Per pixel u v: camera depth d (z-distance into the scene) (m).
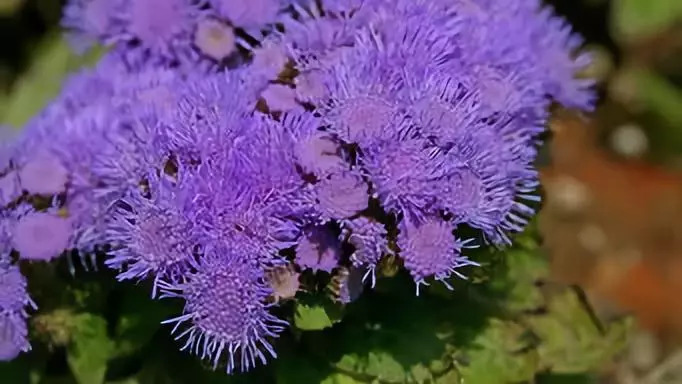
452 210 0.12
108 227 0.13
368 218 0.12
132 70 0.14
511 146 0.12
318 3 0.13
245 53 0.14
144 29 0.14
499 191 0.12
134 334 0.13
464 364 0.14
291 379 0.13
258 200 0.12
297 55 0.12
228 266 0.12
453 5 0.13
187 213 0.12
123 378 0.14
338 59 0.12
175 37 0.14
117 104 0.13
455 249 0.12
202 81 0.13
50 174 0.13
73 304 0.14
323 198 0.12
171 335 0.14
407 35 0.12
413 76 0.12
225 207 0.12
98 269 0.13
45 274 0.13
